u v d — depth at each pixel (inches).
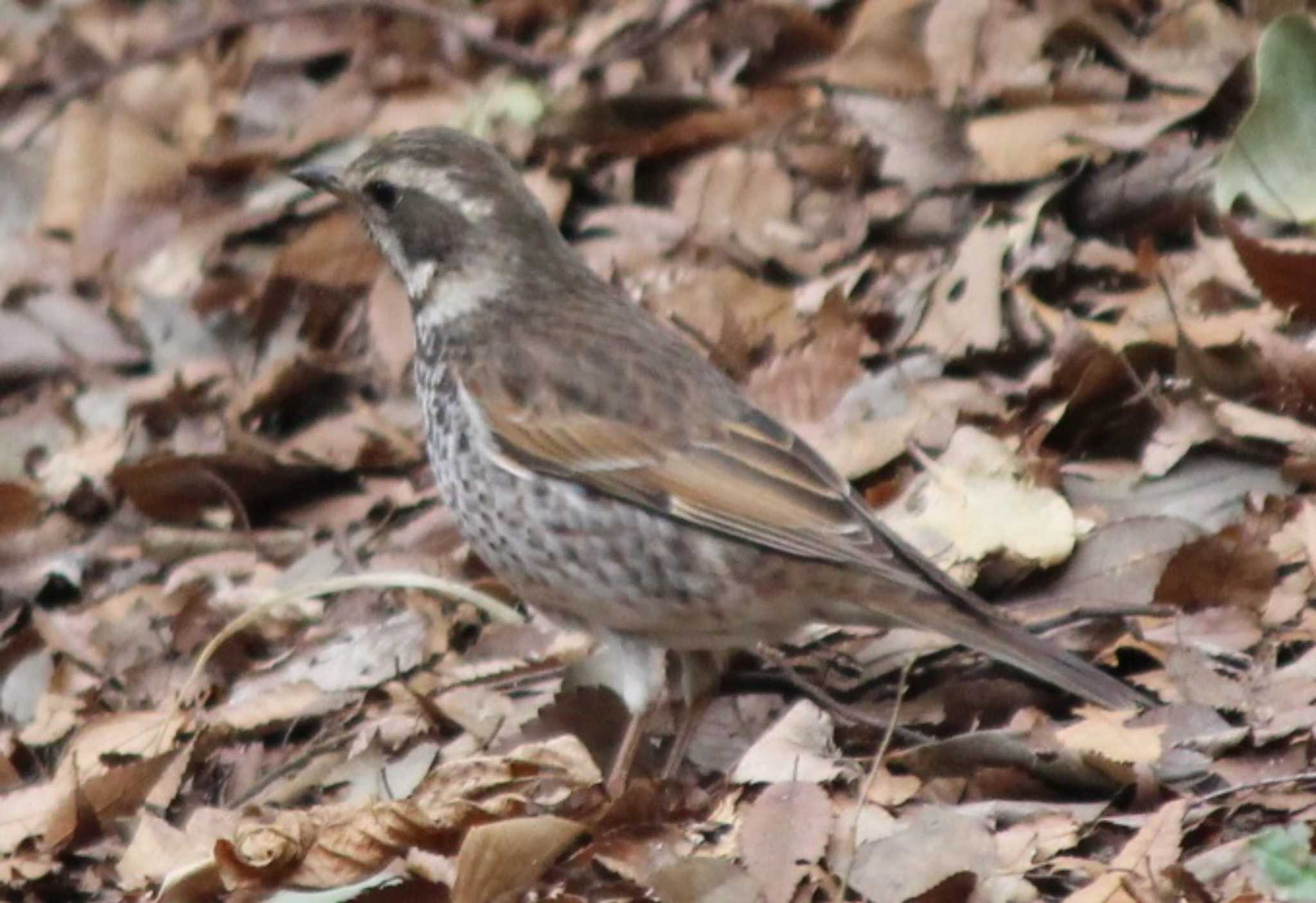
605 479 412.8
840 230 559.2
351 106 653.9
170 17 736.3
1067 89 562.9
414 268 446.6
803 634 446.6
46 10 757.3
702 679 426.6
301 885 375.6
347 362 573.6
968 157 556.7
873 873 360.5
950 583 400.8
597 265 564.7
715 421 413.4
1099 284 517.7
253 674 470.0
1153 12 584.4
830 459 476.1
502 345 429.4
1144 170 531.5
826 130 580.4
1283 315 478.0
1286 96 496.4
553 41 659.4
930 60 581.3
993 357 502.3
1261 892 341.7
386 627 470.0
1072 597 434.3
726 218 567.8
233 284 608.1
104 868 418.0
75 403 585.3
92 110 670.5
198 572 515.2
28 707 490.9
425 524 510.9
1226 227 476.4
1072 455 471.5
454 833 379.6
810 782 374.6
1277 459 449.1
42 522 541.3
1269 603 415.5
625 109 606.5
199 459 532.4
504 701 443.5
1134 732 378.6
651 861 374.3
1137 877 343.0
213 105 693.9
